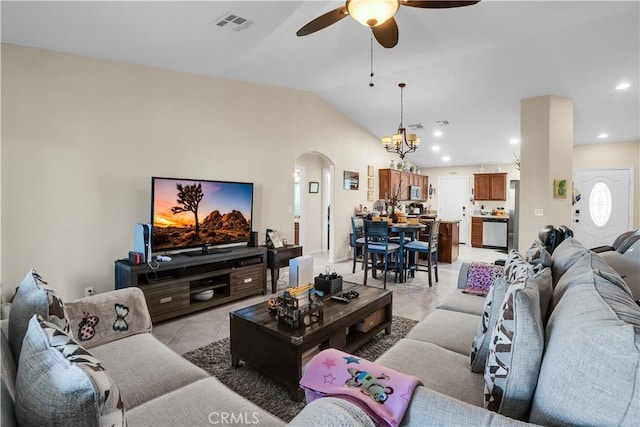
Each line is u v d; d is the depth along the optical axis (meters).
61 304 1.46
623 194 6.75
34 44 2.85
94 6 2.37
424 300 4.10
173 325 3.23
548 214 4.58
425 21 3.06
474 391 1.39
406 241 5.44
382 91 5.00
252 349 2.25
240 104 4.48
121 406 0.86
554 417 0.88
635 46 3.37
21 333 1.31
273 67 3.99
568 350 0.89
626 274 2.19
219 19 2.73
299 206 7.32
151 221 3.39
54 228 3.03
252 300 4.02
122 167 3.42
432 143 7.48
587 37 3.27
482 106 5.28
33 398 0.78
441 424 0.89
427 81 4.55
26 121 2.87
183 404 1.38
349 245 6.78
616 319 0.88
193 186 3.72
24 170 2.87
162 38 2.97
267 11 2.68
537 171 4.68
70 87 3.10
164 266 3.26
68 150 3.09
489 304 1.47
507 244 8.26
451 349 1.80
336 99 5.60
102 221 3.30
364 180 7.11
